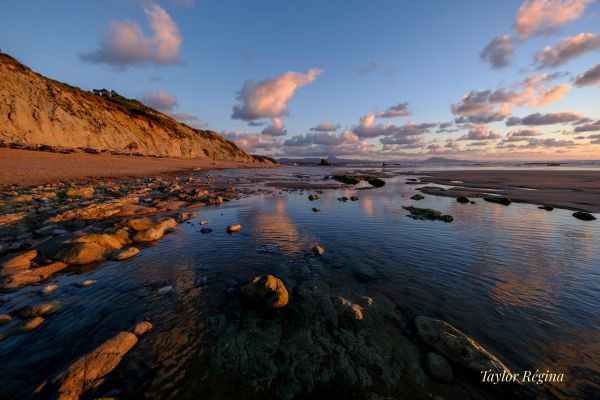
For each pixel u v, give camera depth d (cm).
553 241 1126
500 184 3459
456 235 1221
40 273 773
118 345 470
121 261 905
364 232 1279
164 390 398
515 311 612
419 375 428
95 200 1730
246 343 500
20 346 489
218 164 7962
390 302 647
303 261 918
